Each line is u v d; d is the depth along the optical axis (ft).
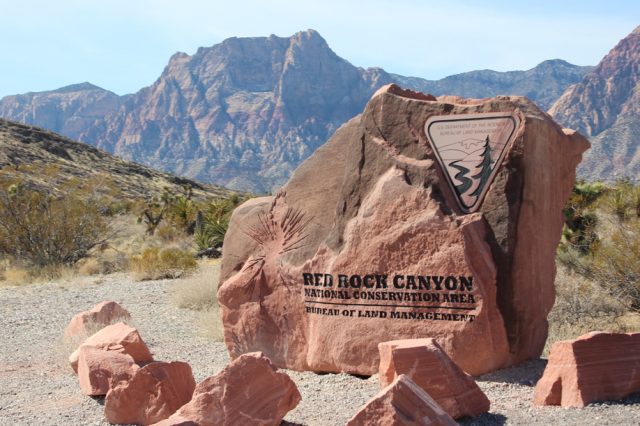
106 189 172.96
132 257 79.71
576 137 30.89
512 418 21.71
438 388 21.86
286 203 32.76
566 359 22.81
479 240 27.43
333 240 30.55
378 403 18.17
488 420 21.62
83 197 93.25
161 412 23.48
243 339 32.63
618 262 40.40
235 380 20.88
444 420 18.01
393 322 28.37
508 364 27.84
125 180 256.11
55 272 75.51
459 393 21.90
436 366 21.99
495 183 27.91
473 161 28.37
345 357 29.14
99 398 27.25
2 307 54.90
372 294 28.96
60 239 82.89
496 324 27.25
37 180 150.30
